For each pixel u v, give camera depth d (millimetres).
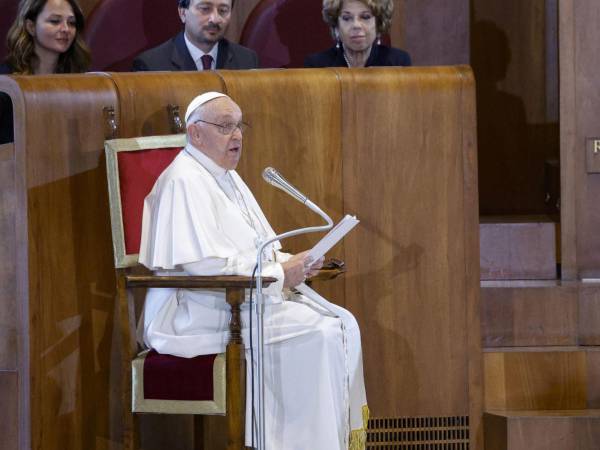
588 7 16859
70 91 13617
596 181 16984
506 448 14750
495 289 16188
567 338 16250
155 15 19078
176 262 12734
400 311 14961
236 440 12594
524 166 20875
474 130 15000
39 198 13352
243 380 12758
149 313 13336
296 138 14648
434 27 20688
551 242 17328
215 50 16828
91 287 13781
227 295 12531
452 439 15172
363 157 14805
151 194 13203
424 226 14953
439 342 15055
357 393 13391
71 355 13641
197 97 13438
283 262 12859
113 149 13070
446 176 14969
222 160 13344
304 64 17156
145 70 16500
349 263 14836
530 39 20812
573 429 14789
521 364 15633
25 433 13289
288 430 12969
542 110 20875
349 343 13297
